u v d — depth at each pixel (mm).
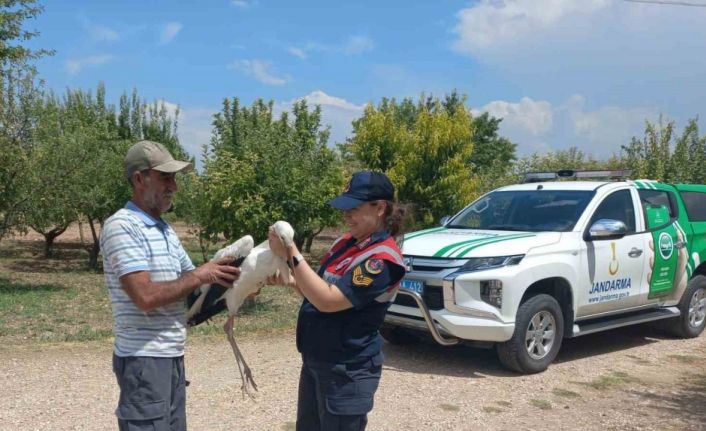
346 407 2961
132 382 2859
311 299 2873
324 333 2980
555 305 6438
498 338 6012
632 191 7637
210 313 3264
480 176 16625
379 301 2975
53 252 21891
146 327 2885
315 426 3238
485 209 7785
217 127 11906
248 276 3021
